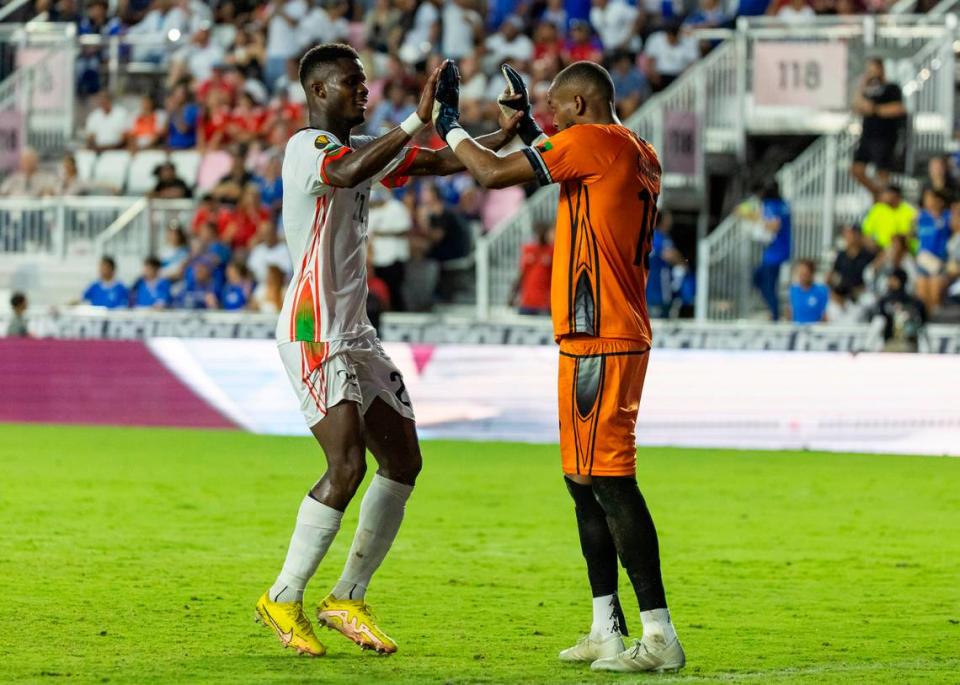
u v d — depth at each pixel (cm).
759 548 2741
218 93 6969
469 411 4816
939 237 5462
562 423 1777
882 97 5809
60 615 2052
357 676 1702
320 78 1842
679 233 6266
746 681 1680
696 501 3369
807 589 2334
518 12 7075
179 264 6050
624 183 1739
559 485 3619
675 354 4688
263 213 6225
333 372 1797
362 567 1852
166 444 4506
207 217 6219
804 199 6084
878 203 5638
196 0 7662
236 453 4262
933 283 5372
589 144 1730
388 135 1741
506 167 1727
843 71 5903
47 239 6575
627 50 6475
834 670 1748
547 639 1939
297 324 1806
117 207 6531
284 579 1812
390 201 6188
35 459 4047
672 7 6981
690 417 4659
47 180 6919
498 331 5212
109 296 5966
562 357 1775
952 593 2305
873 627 2034
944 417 4434
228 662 1775
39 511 3083
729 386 4634
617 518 1739
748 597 2267
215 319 5450
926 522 3078
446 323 5259
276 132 6662
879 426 4497
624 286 1747
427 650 1862
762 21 6438
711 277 5803
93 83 7525
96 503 3219
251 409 4956
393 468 1862
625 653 1741
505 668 1756
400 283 6025
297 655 1820
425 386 4853
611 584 1798
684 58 6606
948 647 1898
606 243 1736
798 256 6044
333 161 1747
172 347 5075
